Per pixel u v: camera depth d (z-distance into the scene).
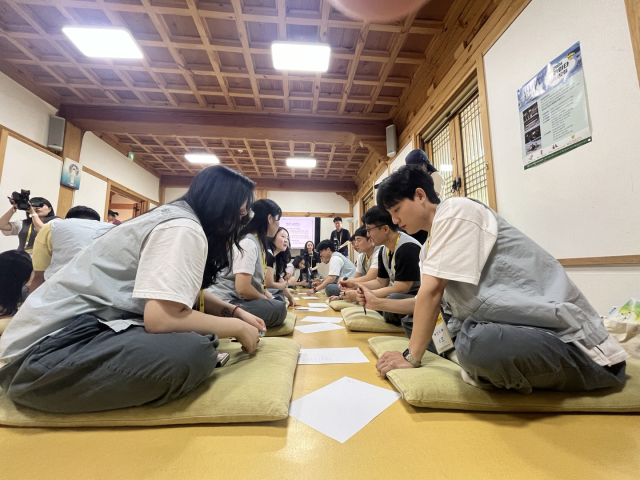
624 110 1.22
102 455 0.54
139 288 0.69
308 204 7.53
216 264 0.98
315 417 0.69
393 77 3.54
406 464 0.51
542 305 0.72
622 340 1.09
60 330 0.67
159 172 6.73
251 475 0.48
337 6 2.60
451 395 0.73
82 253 0.78
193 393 0.71
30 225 2.79
